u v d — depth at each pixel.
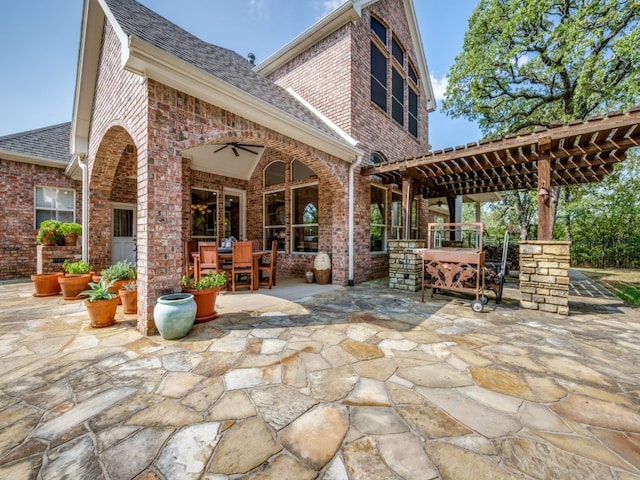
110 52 4.50
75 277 5.16
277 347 2.92
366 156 7.54
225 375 2.34
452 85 11.19
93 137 5.90
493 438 1.60
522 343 3.05
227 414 1.82
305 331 3.41
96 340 3.11
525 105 10.20
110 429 1.68
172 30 4.95
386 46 8.67
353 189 6.81
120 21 3.38
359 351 2.83
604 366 2.51
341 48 7.14
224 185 9.17
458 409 1.88
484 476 1.35
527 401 1.97
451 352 2.81
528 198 15.07
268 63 8.66
